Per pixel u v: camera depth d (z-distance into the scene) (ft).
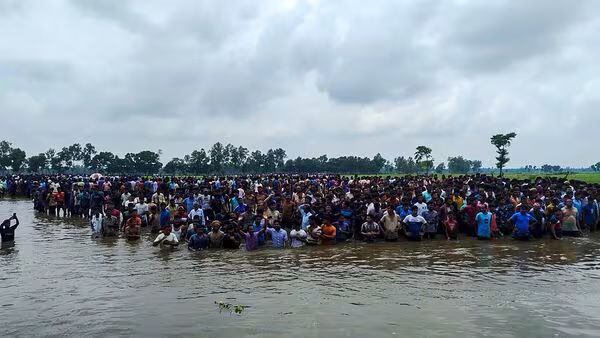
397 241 61.21
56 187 99.96
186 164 351.46
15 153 319.27
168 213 67.41
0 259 49.70
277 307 31.86
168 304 32.76
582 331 26.61
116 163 347.15
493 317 29.27
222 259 49.85
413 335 26.23
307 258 50.16
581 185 79.15
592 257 49.03
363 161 404.36
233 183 100.94
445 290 35.96
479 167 478.59
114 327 28.09
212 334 26.68
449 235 62.80
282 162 391.45
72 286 37.99
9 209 108.99
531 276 40.27
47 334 27.07
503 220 65.21
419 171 397.80
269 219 63.62
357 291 36.01
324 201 64.90
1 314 30.71
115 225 67.31
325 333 26.68
